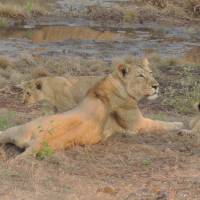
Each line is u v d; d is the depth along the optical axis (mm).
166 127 12867
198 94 18047
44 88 14664
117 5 38062
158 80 20828
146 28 34406
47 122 10977
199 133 12617
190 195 9242
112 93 11859
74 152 11125
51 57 25359
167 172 10359
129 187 9578
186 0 38188
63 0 39094
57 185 9484
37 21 34438
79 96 14188
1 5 35219
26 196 8867
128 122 12180
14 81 20266
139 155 11281
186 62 24578
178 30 34188
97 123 11484
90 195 9109
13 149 11141
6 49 26984
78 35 31391
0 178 9500
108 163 10789
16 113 15141
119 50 28125
